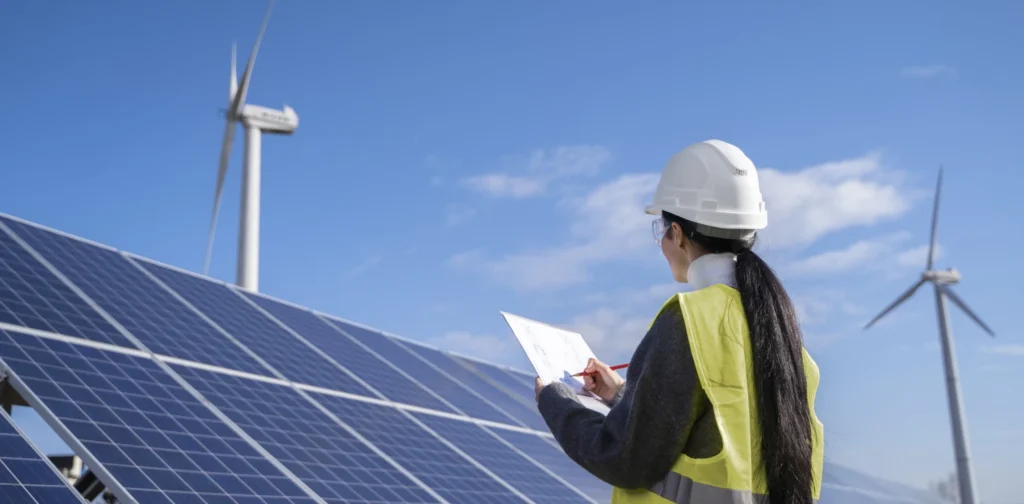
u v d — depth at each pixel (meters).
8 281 15.65
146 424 13.39
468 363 28.41
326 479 14.78
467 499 16.78
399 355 24.86
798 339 3.97
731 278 4.10
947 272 44.97
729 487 3.67
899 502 30.09
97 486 14.70
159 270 20.45
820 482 4.15
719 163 4.20
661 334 3.84
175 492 12.11
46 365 13.45
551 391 4.24
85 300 16.55
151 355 15.82
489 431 21.72
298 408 17.12
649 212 4.46
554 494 19.30
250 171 37.34
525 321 4.61
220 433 14.43
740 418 3.72
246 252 37.09
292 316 22.94
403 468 16.72
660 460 3.76
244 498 12.90
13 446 11.27
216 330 18.80
